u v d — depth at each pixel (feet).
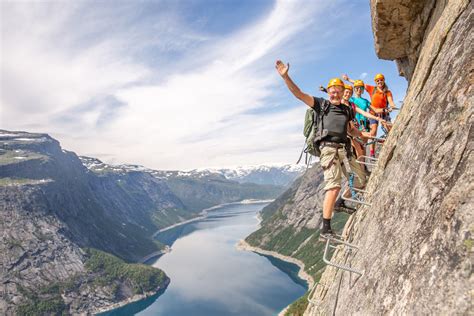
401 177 18.10
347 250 28.22
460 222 10.63
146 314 612.70
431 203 12.92
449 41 17.53
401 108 26.11
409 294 12.19
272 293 621.31
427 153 14.96
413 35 33.42
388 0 30.71
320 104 24.12
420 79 22.21
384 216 18.89
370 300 15.85
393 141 24.02
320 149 24.25
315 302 36.42
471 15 15.56
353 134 27.17
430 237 12.14
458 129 12.78
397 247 14.89
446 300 10.01
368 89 41.14
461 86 13.70
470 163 11.30
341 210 29.14
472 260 9.66
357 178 30.17
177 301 651.66
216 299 616.80
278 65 22.98
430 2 28.71
